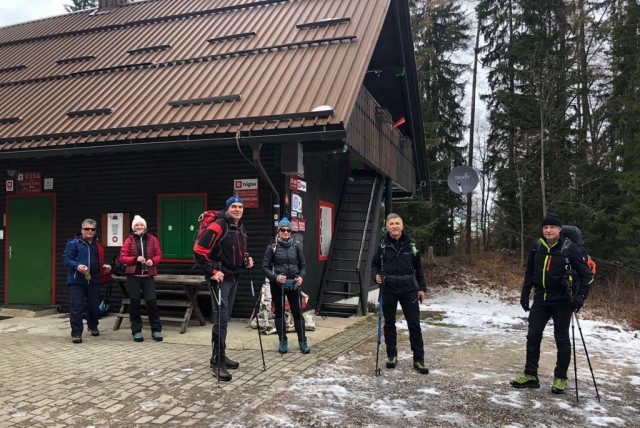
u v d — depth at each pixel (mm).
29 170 9914
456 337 8055
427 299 15328
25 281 9891
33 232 9875
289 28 10070
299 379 5195
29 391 4703
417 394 4898
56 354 6176
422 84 21953
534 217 19812
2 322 8672
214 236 5211
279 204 8312
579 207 18250
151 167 9164
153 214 9102
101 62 10695
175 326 8031
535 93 19125
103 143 7953
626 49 17172
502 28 22734
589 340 8281
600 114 18547
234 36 10156
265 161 8492
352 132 8125
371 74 12734
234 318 8555
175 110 8250
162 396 4590
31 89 10305
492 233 26375
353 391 4910
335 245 10836
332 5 10578
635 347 7738
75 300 6992
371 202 10812
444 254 23953
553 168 19594
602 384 5457
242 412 4246
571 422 4289
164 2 13219
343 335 7609
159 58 10180
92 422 3994
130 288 7051
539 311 5262
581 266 5043
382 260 5809
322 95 7734
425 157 15492
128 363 5699
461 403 4684
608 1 19578
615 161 17500
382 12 9797
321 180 10219
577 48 20391
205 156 8859
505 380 5484
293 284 6250
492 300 15273
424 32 22344
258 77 8656
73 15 14258
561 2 20219
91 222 7273
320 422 4098
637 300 15047
